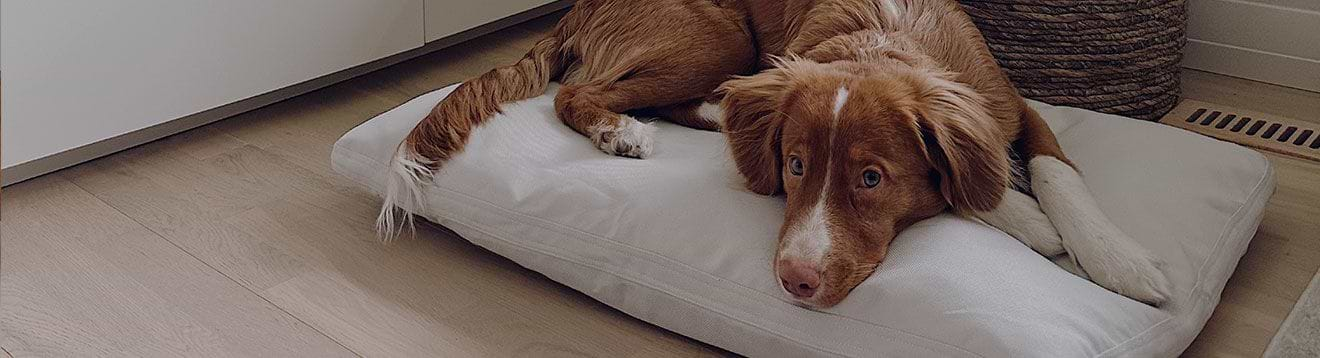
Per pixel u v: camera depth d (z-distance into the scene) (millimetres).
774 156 1286
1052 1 1797
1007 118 1380
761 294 1219
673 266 1277
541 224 1379
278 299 1380
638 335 1312
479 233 1437
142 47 1665
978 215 1303
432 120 1497
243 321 1335
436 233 1549
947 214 1280
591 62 1676
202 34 1731
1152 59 1884
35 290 1391
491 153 1468
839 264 1160
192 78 1747
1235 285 1412
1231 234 1379
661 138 1544
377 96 2010
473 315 1352
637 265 1303
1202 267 1308
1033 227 1299
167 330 1315
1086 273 1263
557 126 1565
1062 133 1592
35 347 1277
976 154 1220
